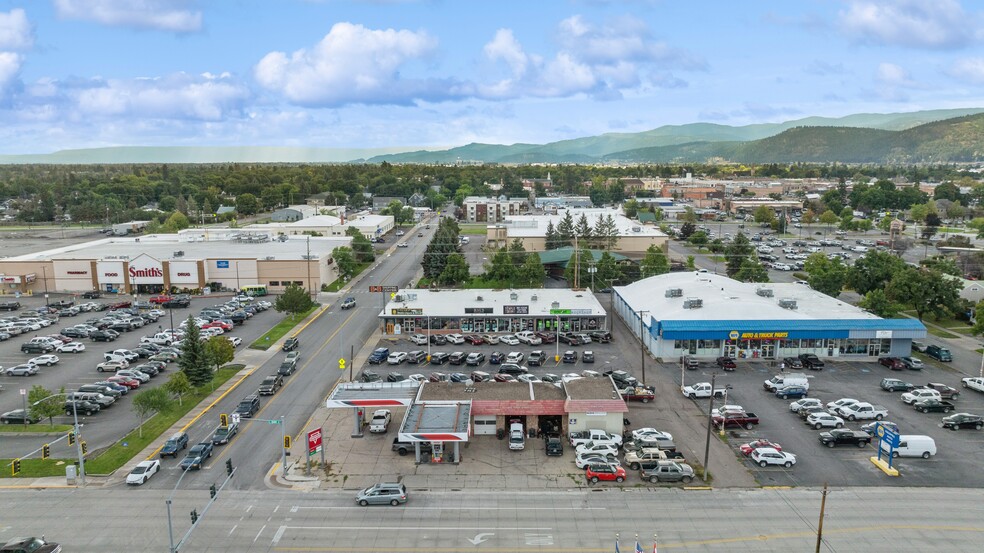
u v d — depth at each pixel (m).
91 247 158.88
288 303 112.69
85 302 131.38
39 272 140.88
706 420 69.94
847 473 57.88
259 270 139.88
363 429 68.38
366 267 169.12
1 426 69.38
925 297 111.00
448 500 53.59
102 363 90.19
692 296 101.69
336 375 85.31
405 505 52.78
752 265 136.38
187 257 143.38
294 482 56.88
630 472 58.50
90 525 49.88
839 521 49.78
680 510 51.66
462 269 141.50
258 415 71.94
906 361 86.56
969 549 46.00
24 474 58.28
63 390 70.44
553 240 176.12
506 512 51.56
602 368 87.50
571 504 52.75
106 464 60.16
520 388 70.25
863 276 124.62
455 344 99.56
